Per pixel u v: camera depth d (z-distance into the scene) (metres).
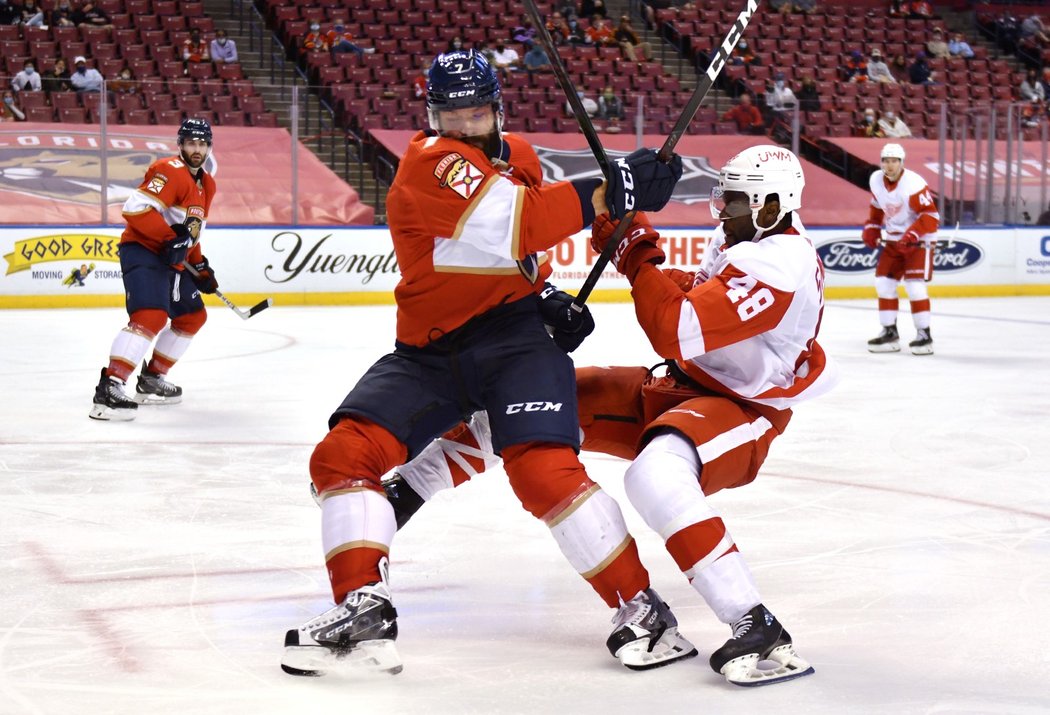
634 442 8.92
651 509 7.68
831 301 42.69
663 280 7.91
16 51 44.94
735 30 8.00
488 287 8.00
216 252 37.66
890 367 24.94
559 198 7.61
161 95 42.03
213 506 12.53
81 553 10.65
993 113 45.34
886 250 27.42
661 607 7.84
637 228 8.14
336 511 7.66
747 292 7.77
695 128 45.56
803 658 8.00
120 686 7.41
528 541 11.21
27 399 19.73
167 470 14.34
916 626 8.76
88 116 40.69
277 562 10.42
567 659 8.00
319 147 43.00
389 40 49.91
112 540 11.12
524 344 7.99
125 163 38.69
